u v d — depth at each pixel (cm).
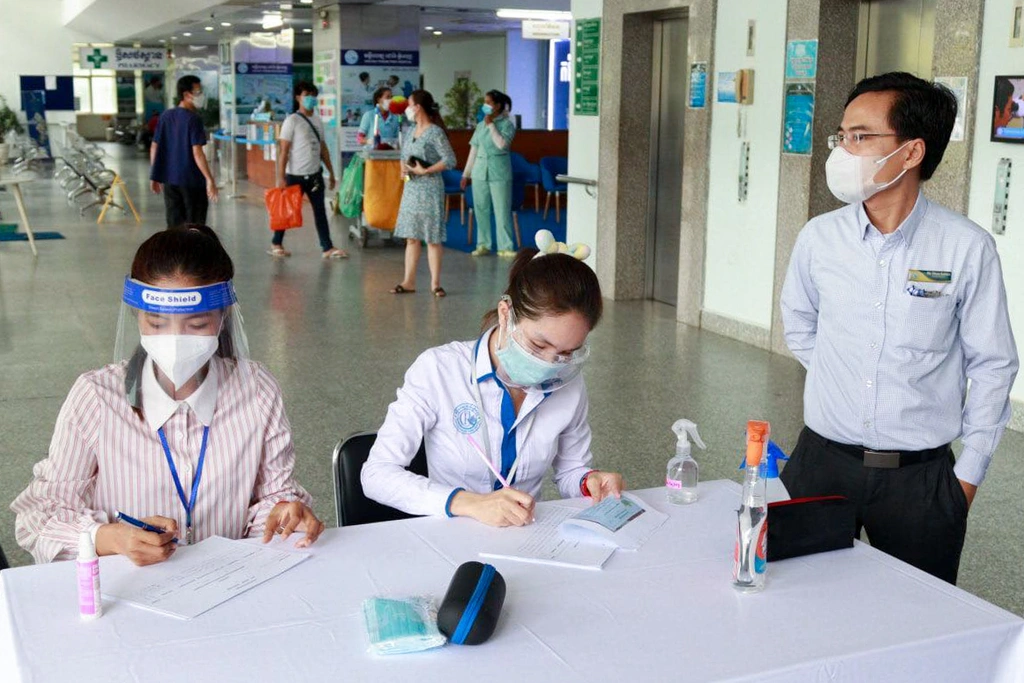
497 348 247
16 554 381
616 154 873
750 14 711
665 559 216
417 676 166
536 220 1462
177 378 217
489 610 178
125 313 221
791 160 681
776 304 707
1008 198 519
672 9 801
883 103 241
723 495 257
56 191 1861
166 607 188
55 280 970
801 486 271
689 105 777
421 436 252
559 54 2517
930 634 185
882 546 263
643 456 502
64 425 225
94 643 175
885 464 256
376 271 1032
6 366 655
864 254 254
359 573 205
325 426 541
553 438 255
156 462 228
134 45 3142
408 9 1609
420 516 246
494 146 1130
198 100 1057
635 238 895
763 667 171
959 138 539
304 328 769
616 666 171
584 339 228
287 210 1095
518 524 229
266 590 196
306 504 245
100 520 222
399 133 1359
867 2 658
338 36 1584
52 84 2972
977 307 249
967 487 254
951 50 539
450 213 1578
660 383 631
